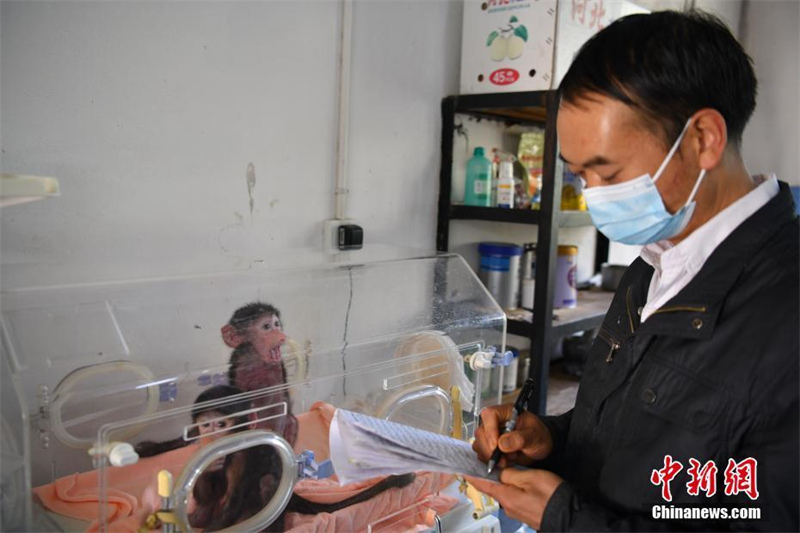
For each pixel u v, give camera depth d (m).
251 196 1.58
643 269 1.00
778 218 0.80
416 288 1.56
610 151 0.77
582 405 0.98
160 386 1.04
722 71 0.75
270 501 1.08
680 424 0.79
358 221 1.83
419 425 1.34
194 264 1.45
